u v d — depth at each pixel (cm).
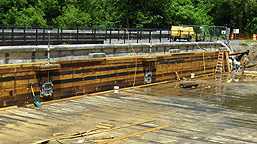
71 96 1656
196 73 2730
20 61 1445
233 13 6109
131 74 2017
